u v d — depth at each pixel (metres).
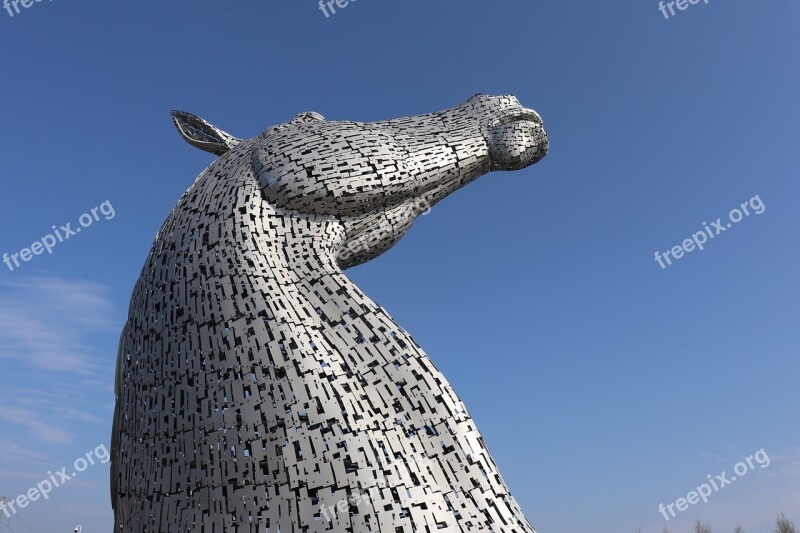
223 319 8.42
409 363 8.36
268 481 7.52
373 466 7.48
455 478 7.75
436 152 10.25
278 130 10.73
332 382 7.92
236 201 9.23
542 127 11.04
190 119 11.70
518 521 7.77
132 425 8.78
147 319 9.05
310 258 9.12
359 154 9.62
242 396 7.96
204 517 7.67
